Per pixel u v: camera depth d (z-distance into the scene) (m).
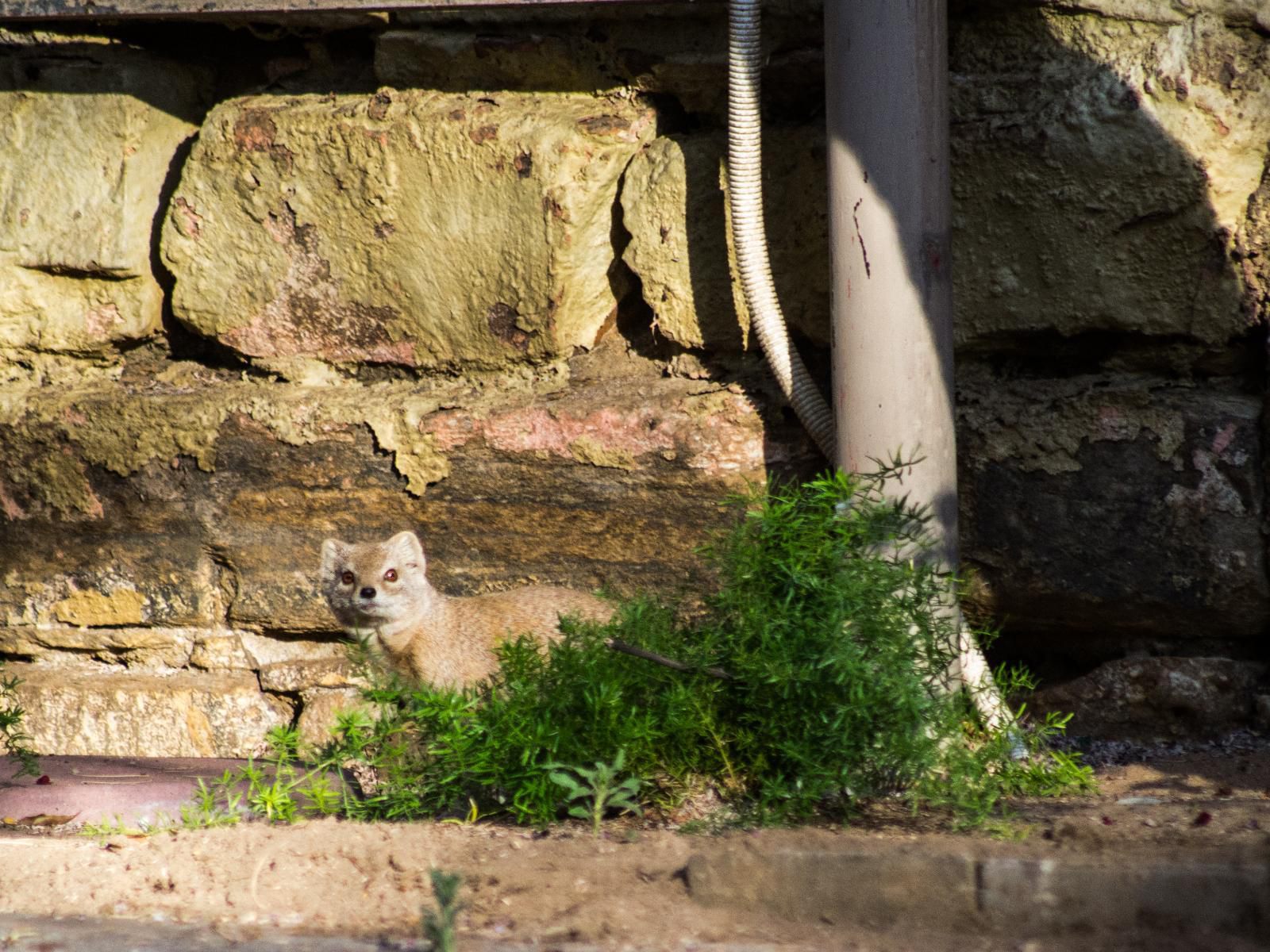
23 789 10.16
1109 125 9.77
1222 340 9.80
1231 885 6.32
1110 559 9.94
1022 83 10.05
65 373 12.48
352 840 7.69
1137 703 10.12
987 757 8.38
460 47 11.40
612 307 11.37
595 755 8.38
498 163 11.01
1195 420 9.71
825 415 10.18
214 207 11.88
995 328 10.20
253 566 11.62
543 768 8.29
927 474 9.53
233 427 11.49
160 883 7.49
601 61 11.18
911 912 6.68
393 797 8.89
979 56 10.25
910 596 8.78
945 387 9.64
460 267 11.25
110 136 12.16
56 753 11.87
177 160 12.42
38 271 12.34
